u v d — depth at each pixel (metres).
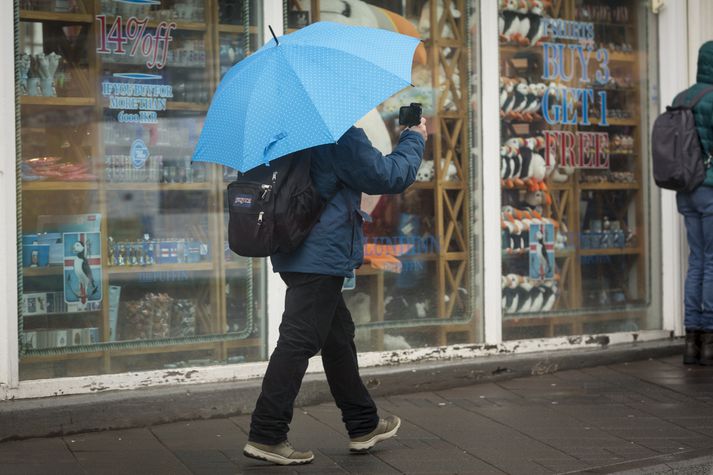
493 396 7.29
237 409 6.70
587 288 8.59
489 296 7.99
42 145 6.41
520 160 8.25
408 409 6.92
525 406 6.98
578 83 8.53
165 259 6.84
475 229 8.02
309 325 5.34
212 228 6.99
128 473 5.43
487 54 7.98
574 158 8.52
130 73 6.69
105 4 6.59
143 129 6.75
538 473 5.44
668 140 8.04
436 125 7.86
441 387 7.50
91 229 6.58
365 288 7.59
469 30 7.96
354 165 5.23
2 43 6.14
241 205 5.16
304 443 6.04
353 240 5.39
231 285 7.05
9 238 6.20
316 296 5.34
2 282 6.16
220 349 7.01
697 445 6.03
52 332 6.46
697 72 8.25
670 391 7.39
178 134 6.87
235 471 5.46
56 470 5.48
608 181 8.69
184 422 6.54
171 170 6.85
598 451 5.89
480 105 8.00
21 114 6.32
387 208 7.68
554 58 8.40
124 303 6.71
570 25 8.47
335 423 6.52
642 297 8.81
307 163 5.25
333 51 5.08
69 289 6.51
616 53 8.73
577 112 8.52
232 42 7.02
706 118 7.96
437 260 7.86
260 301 7.12
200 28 6.91
